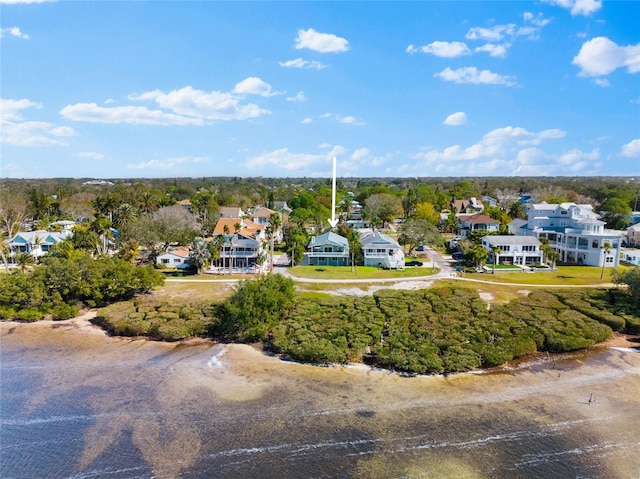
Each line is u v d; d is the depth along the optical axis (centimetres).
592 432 3412
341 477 2914
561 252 9981
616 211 13250
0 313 5878
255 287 5562
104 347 5044
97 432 3391
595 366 4575
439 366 4316
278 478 2905
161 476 2922
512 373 4412
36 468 2994
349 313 5662
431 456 3123
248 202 17975
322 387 4103
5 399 3862
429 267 8962
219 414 3641
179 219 10150
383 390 4053
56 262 6291
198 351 4944
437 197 17700
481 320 5441
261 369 4484
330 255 9244
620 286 7162
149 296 6688
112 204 12031
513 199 18238
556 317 5644
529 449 3206
